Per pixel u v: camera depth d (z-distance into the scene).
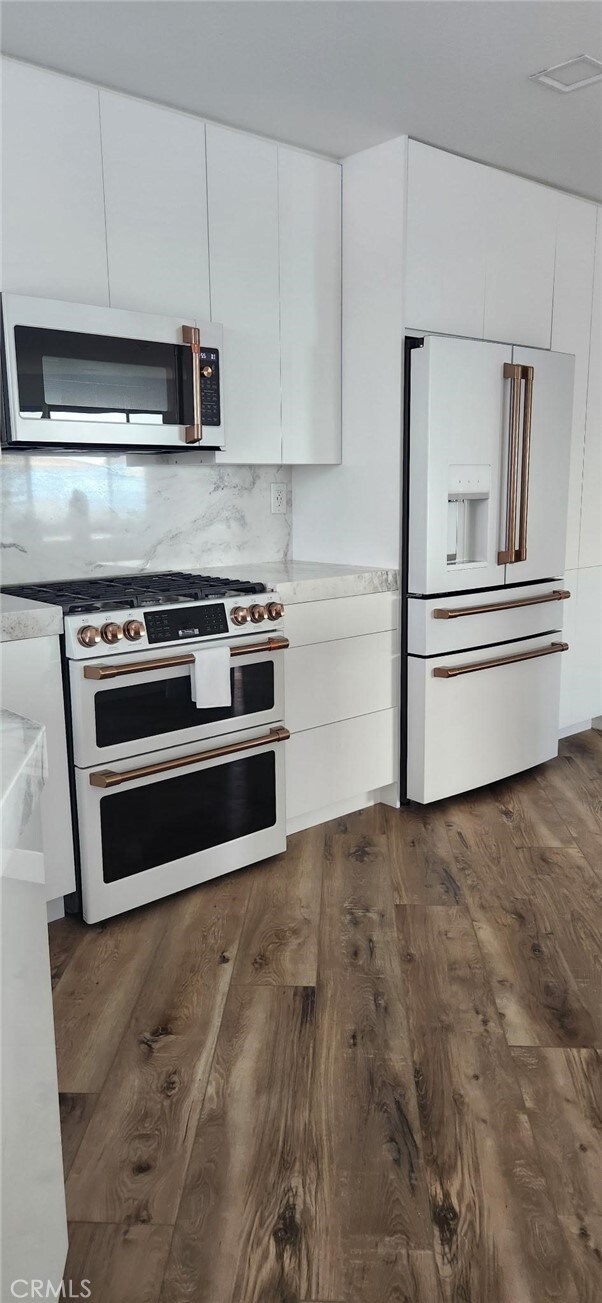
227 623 2.70
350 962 2.34
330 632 3.07
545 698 3.76
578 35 2.36
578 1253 1.45
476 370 3.20
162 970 2.31
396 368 3.17
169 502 3.28
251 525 3.57
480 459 3.28
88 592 2.66
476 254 3.33
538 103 2.79
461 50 2.45
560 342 3.75
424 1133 1.73
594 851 3.04
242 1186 1.60
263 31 2.32
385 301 3.17
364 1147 1.69
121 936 2.49
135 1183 1.61
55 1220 1.19
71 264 2.59
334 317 3.34
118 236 2.69
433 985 2.24
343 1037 2.03
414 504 3.19
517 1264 1.43
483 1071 1.91
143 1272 1.43
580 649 4.15
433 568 3.20
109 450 2.92
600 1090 1.85
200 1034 2.04
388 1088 1.86
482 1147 1.69
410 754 3.39
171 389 2.74
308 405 3.30
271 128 2.97
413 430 3.15
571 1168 1.63
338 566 3.42
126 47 2.39
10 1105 0.95
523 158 3.28
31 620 2.29
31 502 2.91
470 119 2.91
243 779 2.82
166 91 2.67
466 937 2.47
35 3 2.15
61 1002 2.17
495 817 3.35
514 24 2.30
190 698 2.65
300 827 3.24
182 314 2.88
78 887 2.56
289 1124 1.75
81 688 2.39
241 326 3.05
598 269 3.87
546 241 3.61
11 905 0.98
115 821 2.51
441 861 2.96
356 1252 1.46
